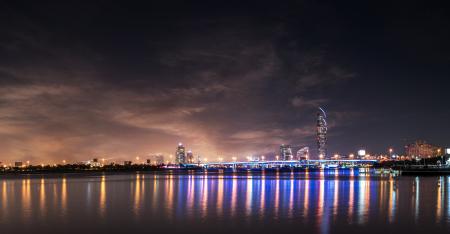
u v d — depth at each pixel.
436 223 66.56
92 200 104.44
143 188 148.00
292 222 68.50
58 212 82.69
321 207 85.75
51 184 183.50
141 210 84.31
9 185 177.62
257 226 65.75
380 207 84.81
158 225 67.69
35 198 111.12
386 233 59.97
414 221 68.25
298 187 147.25
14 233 62.81
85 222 70.88
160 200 102.75
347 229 62.69
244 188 144.12
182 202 97.75
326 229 62.88
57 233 62.72
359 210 80.75
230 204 92.50
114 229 65.06
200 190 135.38
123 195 118.12
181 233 61.88
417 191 122.81
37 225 68.62
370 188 137.38
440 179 199.00
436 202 92.81
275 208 85.00
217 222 69.44
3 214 80.44
